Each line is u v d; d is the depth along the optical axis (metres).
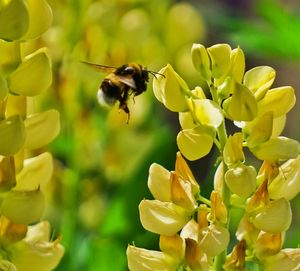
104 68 0.57
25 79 0.44
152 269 0.46
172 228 0.46
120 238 0.69
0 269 0.44
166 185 0.46
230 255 0.45
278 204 0.45
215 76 0.45
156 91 0.46
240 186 0.45
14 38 0.44
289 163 0.46
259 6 0.69
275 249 0.46
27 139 0.45
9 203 0.45
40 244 0.46
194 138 0.46
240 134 0.45
